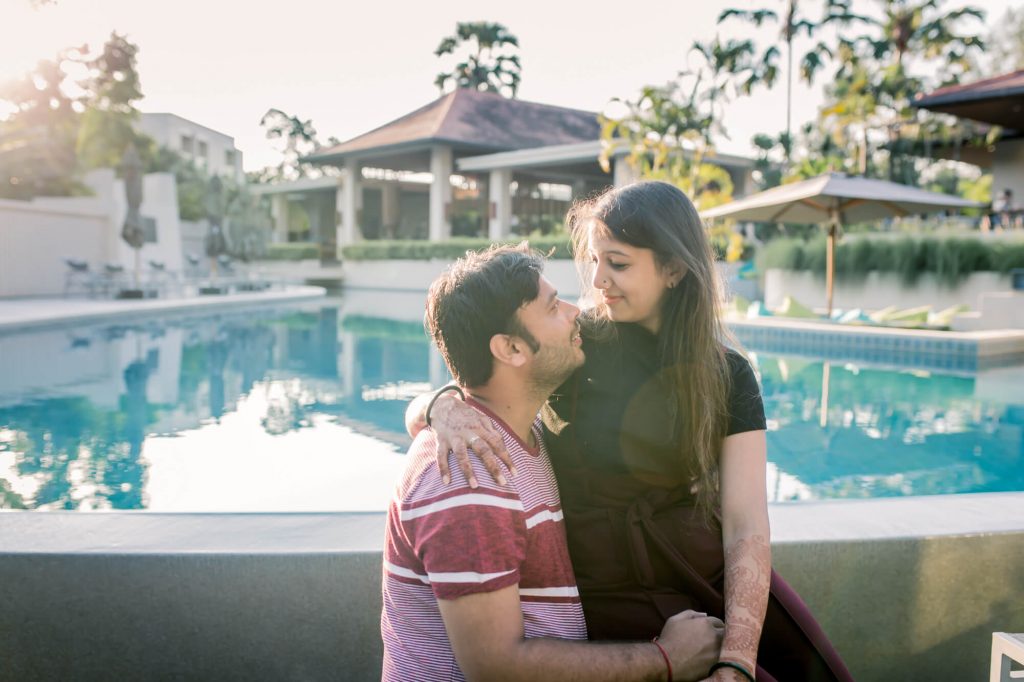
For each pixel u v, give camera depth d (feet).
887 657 6.41
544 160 87.45
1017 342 30.71
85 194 80.69
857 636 6.34
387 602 3.73
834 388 25.22
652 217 4.10
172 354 33.65
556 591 3.72
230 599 5.84
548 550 3.69
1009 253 45.88
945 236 48.29
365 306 65.98
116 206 70.18
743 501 4.08
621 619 4.05
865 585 6.28
